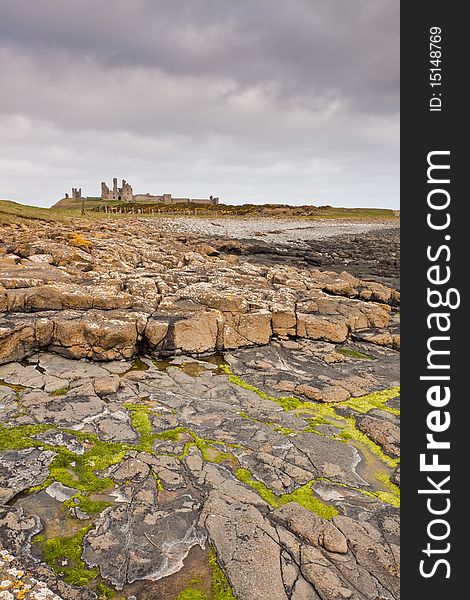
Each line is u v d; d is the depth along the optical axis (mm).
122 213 106312
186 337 18281
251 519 8477
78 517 8438
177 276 26234
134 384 14953
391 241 64438
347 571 7453
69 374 15133
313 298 23625
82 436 11211
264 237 65812
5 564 7219
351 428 13047
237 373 16938
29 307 18078
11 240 33531
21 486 9172
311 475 10398
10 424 11500
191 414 13070
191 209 127062
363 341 21484
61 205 151000
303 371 17422
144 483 9555
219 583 7152
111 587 7008
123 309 19000
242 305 19922
